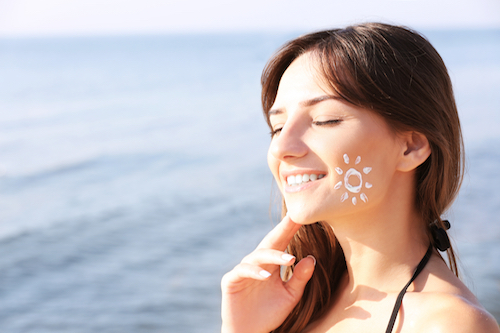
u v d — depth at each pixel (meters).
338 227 1.54
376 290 1.50
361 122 1.38
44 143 27.72
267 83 1.70
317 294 1.72
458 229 11.63
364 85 1.36
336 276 1.77
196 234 14.02
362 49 1.39
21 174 21.55
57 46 189.12
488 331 1.18
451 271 1.48
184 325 9.49
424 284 1.42
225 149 25.02
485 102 32.38
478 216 12.55
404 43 1.43
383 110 1.38
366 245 1.51
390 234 1.49
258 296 1.75
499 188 15.04
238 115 36.25
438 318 1.23
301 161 1.43
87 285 11.54
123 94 49.16
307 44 1.54
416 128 1.40
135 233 14.47
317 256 1.79
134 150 25.56
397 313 1.37
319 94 1.42
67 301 10.89
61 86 55.81
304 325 1.71
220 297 10.50
